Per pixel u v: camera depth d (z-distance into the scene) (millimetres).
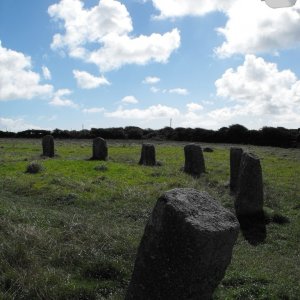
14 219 11484
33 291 7441
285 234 15211
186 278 5973
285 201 20344
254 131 66938
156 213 6270
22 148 45938
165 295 6066
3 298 7195
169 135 73062
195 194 6707
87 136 73250
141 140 70688
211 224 6105
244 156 17188
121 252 9617
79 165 28016
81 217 13852
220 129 70125
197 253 5910
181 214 6016
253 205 16625
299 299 8812
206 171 28250
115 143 60906
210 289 6414
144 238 6355
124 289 8031
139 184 22312
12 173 24172
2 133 77188
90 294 7672
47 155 35125
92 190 19828
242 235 14984
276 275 10203
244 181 16750
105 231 10969
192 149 27359
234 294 8469
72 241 9906
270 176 28047
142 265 6301
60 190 19297
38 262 8523
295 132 64812
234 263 10758
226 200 19406
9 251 8492
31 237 9469
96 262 8719
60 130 75562
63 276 8148
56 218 12477
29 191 19250
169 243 6047
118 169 26906
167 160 35219
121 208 17000
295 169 31828
